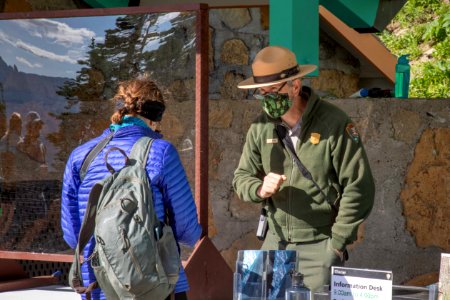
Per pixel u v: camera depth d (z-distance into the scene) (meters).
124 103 4.31
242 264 3.99
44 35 6.23
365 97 6.66
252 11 8.96
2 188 6.38
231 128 6.72
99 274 3.87
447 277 3.55
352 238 4.81
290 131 5.00
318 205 4.92
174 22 5.86
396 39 14.38
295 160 4.93
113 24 6.04
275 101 4.84
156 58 5.92
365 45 10.34
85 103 6.17
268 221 5.16
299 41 6.39
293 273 3.97
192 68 5.82
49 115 6.26
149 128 4.31
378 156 6.34
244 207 6.66
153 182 4.07
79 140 6.21
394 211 6.31
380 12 8.35
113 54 6.06
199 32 5.79
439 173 6.20
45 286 6.87
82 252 4.52
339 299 3.60
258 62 4.87
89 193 4.05
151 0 8.05
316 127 4.88
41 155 6.29
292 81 4.87
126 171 3.99
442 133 6.20
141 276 3.77
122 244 3.77
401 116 6.30
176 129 5.87
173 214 4.17
